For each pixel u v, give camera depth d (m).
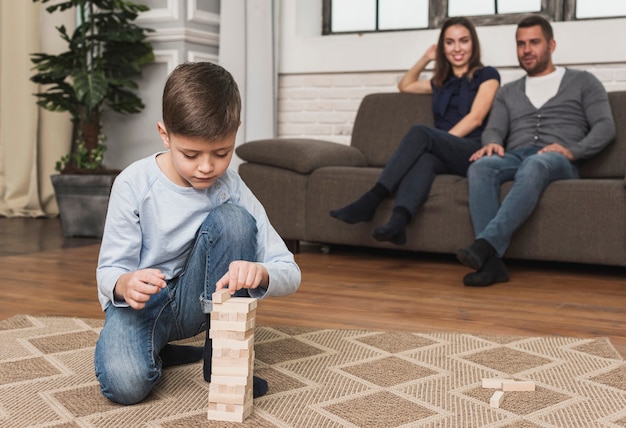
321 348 1.75
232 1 3.98
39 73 4.02
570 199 2.74
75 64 3.90
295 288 1.37
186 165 1.22
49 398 1.38
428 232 2.98
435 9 4.06
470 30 3.34
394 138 3.58
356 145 3.68
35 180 4.30
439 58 3.42
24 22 4.16
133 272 1.26
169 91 1.19
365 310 2.18
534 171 2.72
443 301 2.31
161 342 1.41
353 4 4.26
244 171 3.39
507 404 1.37
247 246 1.35
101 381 1.34
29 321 1.97
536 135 3.11
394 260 3.14
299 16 4.18
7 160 4.33
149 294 1.21
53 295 2.35
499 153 2.93
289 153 3.27
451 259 3.17
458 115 3.34
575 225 2.74
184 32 3.94
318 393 1.42
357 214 2.88
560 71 3.18
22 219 4.31
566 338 1.85
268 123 4.06
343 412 1.32
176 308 1.41
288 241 3.35
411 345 1.78
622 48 3.47
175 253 1.38
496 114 3.20
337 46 4.06
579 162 3.09
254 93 4.02
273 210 3.31
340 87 4.10
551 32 3.17
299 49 4.15
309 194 3.23
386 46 3.95
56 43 4.27
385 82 3.99
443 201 2.95
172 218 1.35
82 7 3.75
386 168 2.93
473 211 2.76
